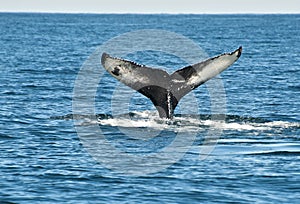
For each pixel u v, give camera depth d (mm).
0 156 49031
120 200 38969
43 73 123000
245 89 96375
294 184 41781
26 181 42625
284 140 52469
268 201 38625
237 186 41438
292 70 132500
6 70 127625
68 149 51125
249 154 48656
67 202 38625
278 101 81562
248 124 57062
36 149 51281
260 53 190250
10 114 68562
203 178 43062
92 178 43250
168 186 41531
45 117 66500
